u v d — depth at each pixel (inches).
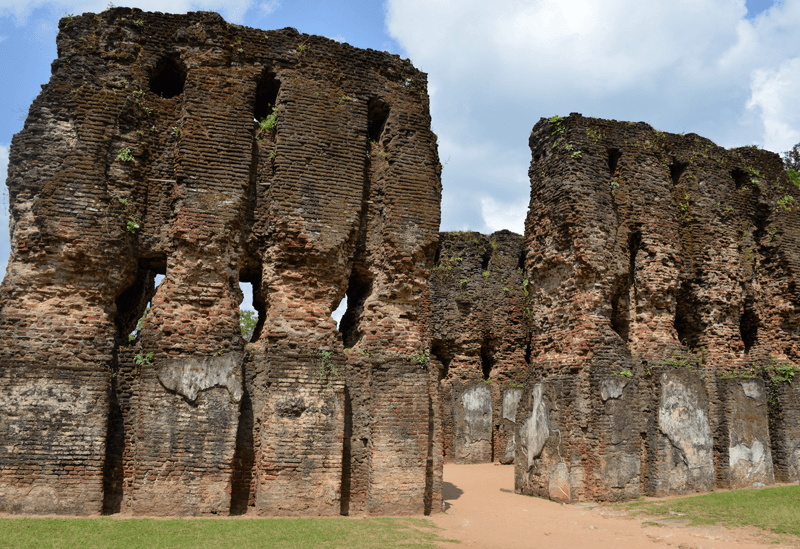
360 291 590.6
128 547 355.6
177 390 478.3
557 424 641.6
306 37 577.3
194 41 547.2
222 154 528.7
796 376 759.1
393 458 520.4
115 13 538.6
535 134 753.0
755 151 847.7
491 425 1066.1
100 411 468.8
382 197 578.2
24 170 491.5
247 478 494.9
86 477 457.1
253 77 555.5
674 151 774.5
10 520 411.2
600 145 709.3
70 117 505.0
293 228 529.7
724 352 746.2
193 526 418.0
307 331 519.8
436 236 579.8
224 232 515.8
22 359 460.1
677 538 471.8
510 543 442.6
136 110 527.5
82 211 490.6
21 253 478.6
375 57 597.9
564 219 674.8
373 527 447.5
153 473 462.9
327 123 562.3
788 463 732.0
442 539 432.1
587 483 617.3
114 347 490.3
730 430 709.9
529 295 739.4
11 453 446.3
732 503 581.0
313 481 492.4
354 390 537.3
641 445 653.9
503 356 1099.9
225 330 502.6
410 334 552.4
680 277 730.8
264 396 504.7
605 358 638.5
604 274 664.4
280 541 387.5
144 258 529.7
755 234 836.0
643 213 714.8
